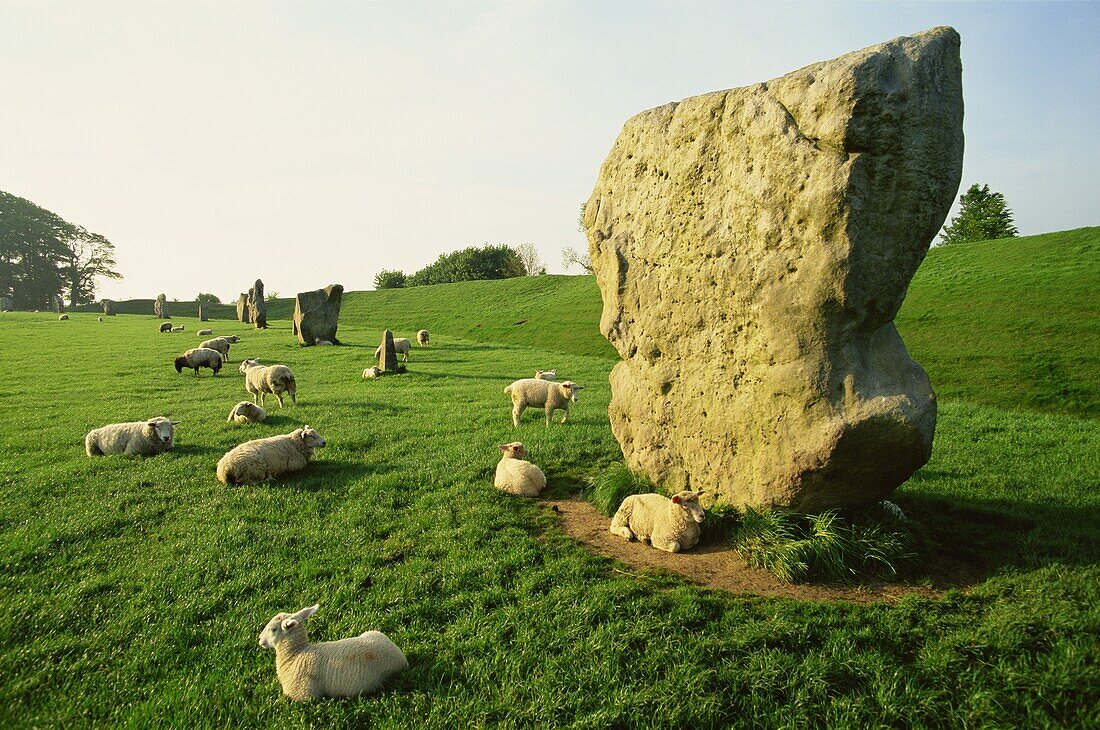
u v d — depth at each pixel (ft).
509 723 14.60
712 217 25.82
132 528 26.81
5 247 365.40
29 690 15.94
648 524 25.62
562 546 25.11
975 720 14.47
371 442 43.24
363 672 15.92
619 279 30.71
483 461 37.14
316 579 22.29
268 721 14.74
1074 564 21.35
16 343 115.96
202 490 31.81
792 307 22.45
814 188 21.44
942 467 35.47
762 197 23.39
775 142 22.84
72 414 53.52
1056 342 82.33
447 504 30.04
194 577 22.04
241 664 17.19
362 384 75.61
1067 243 133.18
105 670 16.85
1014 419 50.90
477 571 22.70
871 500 23.65
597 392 67.36
